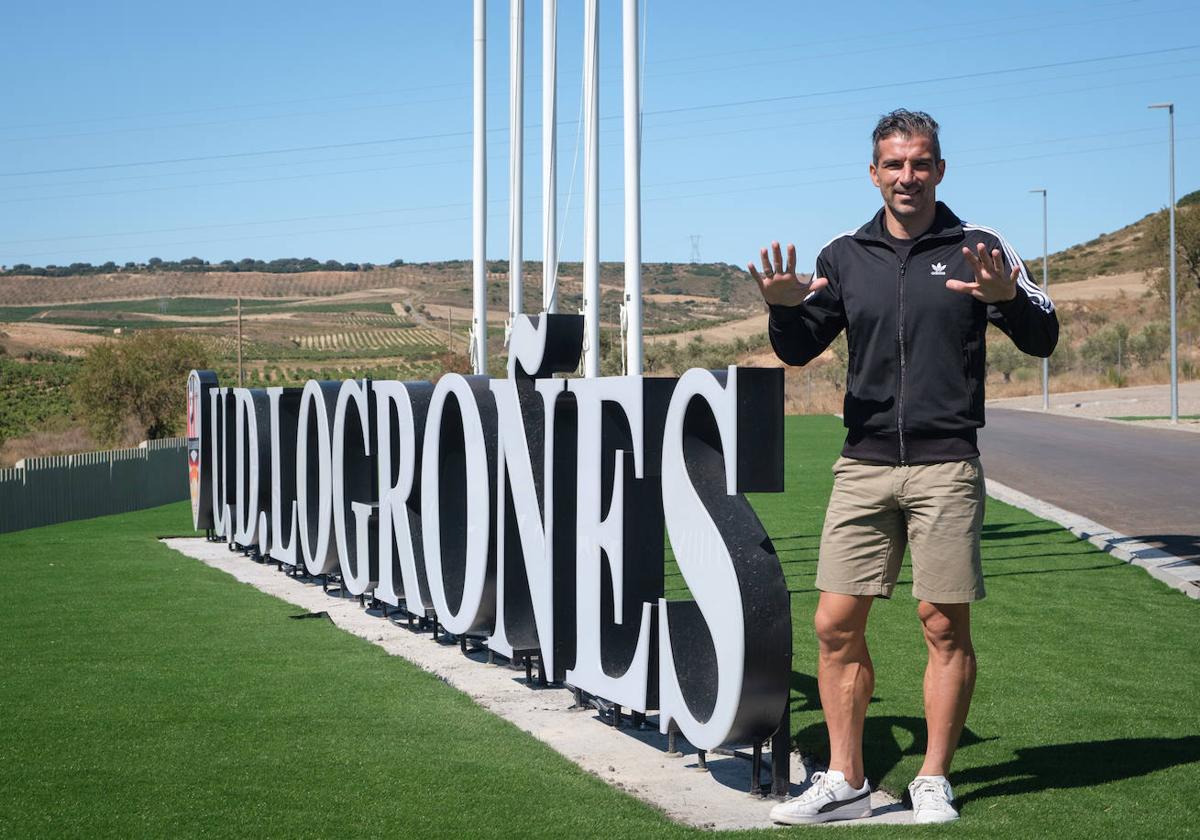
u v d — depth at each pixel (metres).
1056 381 67.12
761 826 4.87
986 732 6.11
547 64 11.73
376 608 11.03
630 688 6.41
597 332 10.98
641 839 4.60
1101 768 5.43
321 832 4.70
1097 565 12.12
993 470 23.47
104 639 9.14
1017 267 4.66
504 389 8.03
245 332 145.38
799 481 22.94
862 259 4.90
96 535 17.91
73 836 4.68
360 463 11.38
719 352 86.44
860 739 5.03
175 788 5.32
